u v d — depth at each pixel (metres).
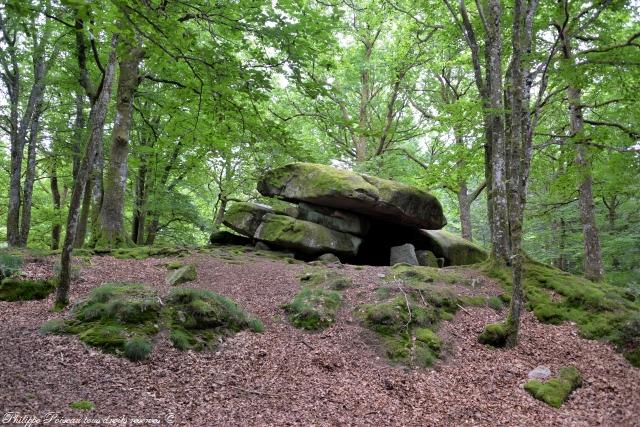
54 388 5.43
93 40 11.55
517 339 8.82
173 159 18.59
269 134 10.23
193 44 7.51
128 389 5.80
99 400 5.35
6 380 5.34
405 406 6.49
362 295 9.99
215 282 10.77
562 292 10.54
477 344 8.71
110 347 6.65
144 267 11.27
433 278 11.20
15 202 15.63
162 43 7.70
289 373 7.07
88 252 11.91
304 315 9.02
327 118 10.12
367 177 15.52
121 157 13.40
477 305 10.21
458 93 22.80
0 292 8.41
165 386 6.08
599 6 11.13
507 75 11.88
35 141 16.31
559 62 11.09
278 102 21.97
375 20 19.45
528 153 10.89
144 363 6.56
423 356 7.97
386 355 8.03
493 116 11.29
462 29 12.52
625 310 9.75
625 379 7.69
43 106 16.98
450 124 12.49
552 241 23.39
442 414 6.31
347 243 15.26
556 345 8.81
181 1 7.66
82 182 7.86
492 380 7.51
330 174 15.11
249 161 17.52
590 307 9.94
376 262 16.80
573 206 19.70
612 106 15.96
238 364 7.10
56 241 21.97
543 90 11.14
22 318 7.55
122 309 7.38
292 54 8.23
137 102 16.12
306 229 14.91
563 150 13.84
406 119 23.42
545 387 7.09
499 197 11.82
